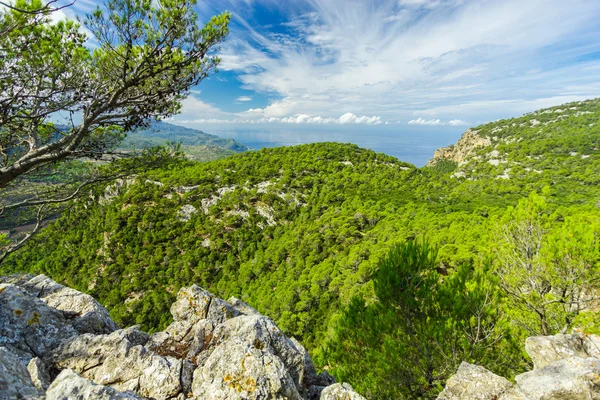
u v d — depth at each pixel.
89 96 7.21
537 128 150.50
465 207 59.03
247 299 49.00
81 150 7.36
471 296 7.19
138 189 74.88
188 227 69.38
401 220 49.81
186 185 79.62
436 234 35.75
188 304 7.01
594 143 105.06
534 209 9.17
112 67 7.19
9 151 7.54
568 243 7.45
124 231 66.25
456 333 7.17
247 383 4.27
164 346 5.73
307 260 48.69
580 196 57.12
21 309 5.23
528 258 9.02
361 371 7.57
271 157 106.69
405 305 7.58
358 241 47.53
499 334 7.32
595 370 4.40
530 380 4.79
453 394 4.75
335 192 73.50
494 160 120.75
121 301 55.69
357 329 7.83
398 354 6.88
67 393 2.94
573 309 7.97
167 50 6.81
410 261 7.57
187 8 6.70
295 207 73.81
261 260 57.50
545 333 8.12
